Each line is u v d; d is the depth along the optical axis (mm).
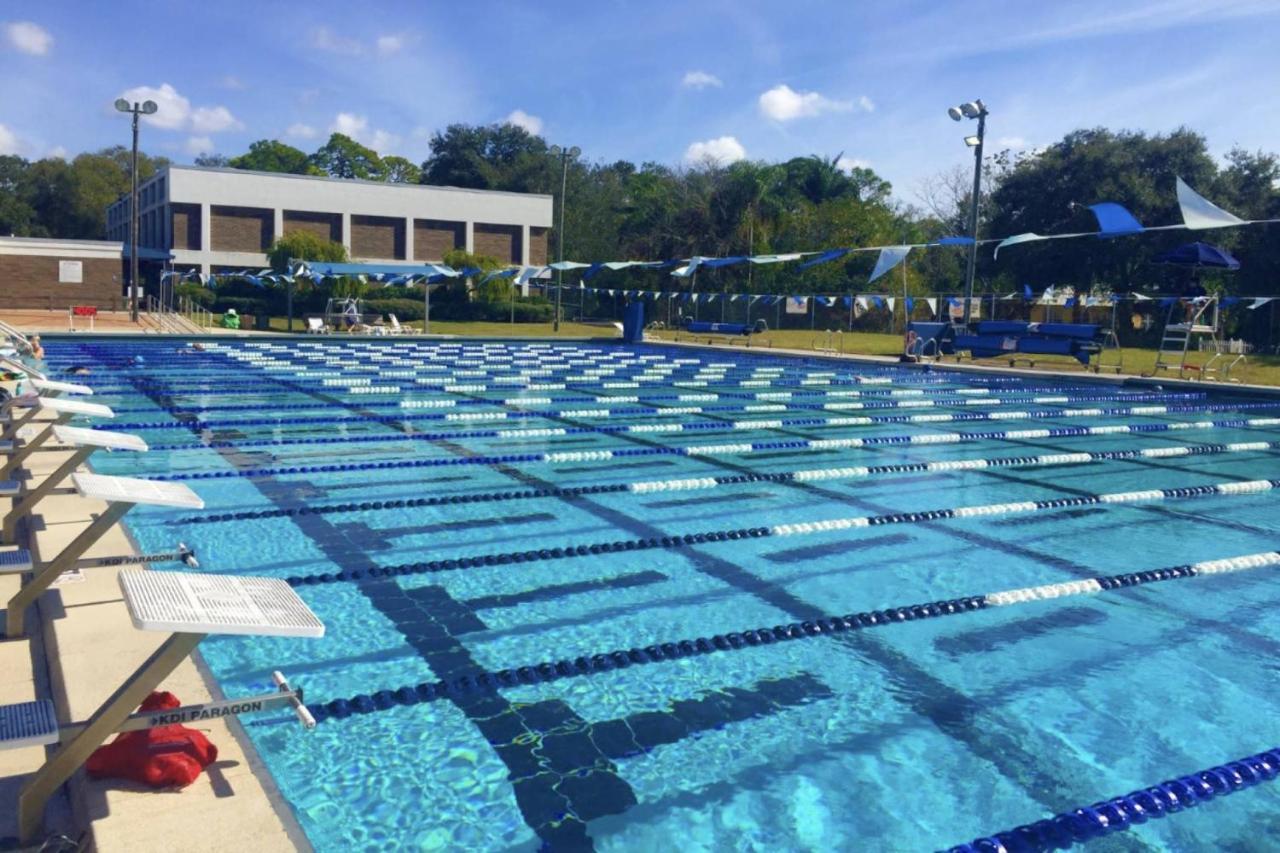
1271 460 9094
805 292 29859
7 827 2387
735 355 22219
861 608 4660
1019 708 3582
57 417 8789
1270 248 23812
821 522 6344
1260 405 13547
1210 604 4812
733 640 4188
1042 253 27219
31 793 2346
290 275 26984
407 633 4180
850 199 35500
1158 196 25000
